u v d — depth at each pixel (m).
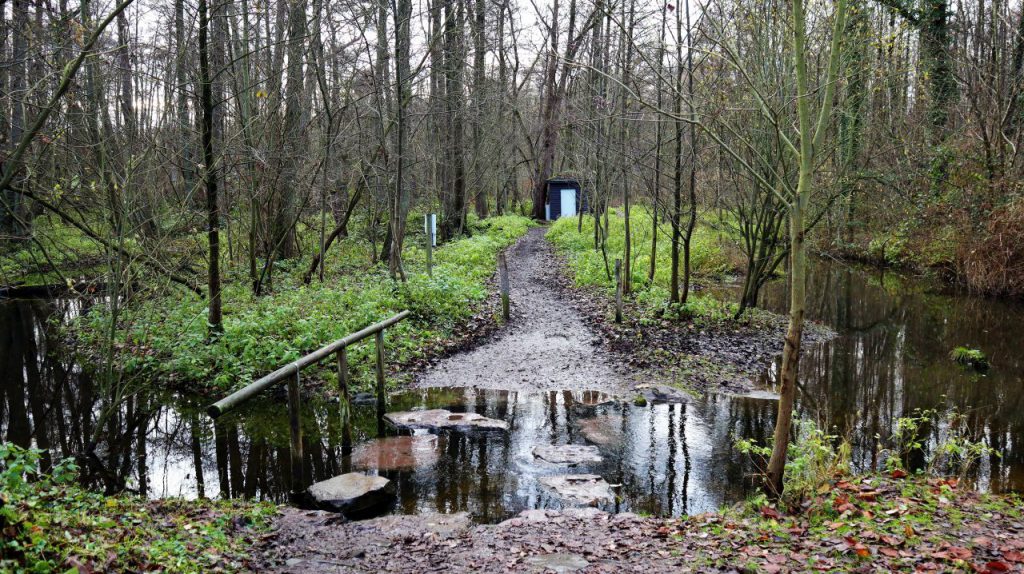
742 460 7.35
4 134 9.41
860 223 21.22
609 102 17.88
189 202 12.67
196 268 15.96
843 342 13.70
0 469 4.93
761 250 14.64
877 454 7.74
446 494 6.48
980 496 5.84
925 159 21.62
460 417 8.74
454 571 4.52
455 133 29.78
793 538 4.77
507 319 14.57
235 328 10.95
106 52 7.43
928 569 4.09
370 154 19.17
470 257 22.23
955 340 13.93
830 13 8.41
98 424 8.19
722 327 13.86
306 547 5.01
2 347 13.44
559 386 10.35
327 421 8.93
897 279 22.27
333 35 16.50
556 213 43.06
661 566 4.45
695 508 6.15
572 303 16.75
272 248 18.14
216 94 14.61
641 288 17.94
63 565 3.43
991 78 21.36
